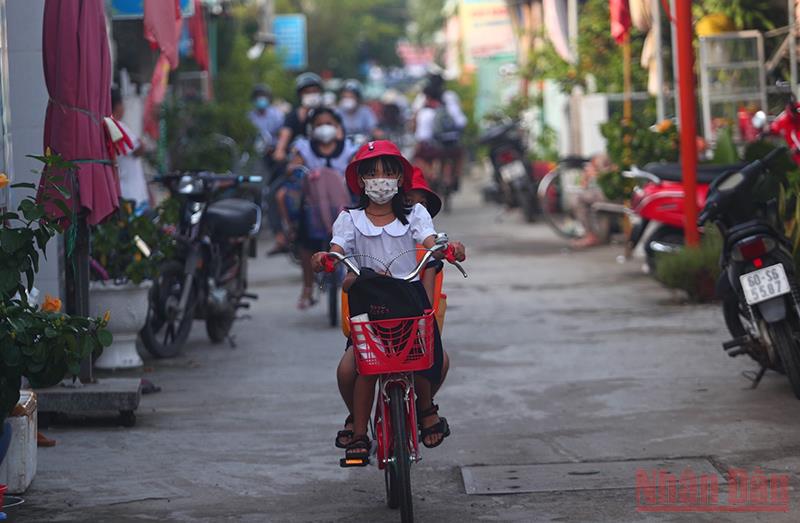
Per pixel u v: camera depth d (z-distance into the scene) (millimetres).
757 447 18125
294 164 32312
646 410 20719
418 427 15438
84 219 21172
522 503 15922
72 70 20250
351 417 15812
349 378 15305
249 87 59844
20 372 15516
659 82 40906
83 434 20062
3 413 15633
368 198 15680
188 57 50500
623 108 47125
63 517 15602
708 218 21062
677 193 33375
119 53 39219
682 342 26688
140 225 25031
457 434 19609
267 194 46062
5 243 15891
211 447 19125
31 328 15523
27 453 16625
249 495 16562
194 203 27844
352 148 32406
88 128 20438
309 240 32625
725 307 22156
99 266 24938
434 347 14930
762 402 20828
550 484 16703
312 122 32344
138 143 31031
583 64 51219
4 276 15992
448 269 41625
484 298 34625
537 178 57438
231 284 29359
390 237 15500
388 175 15312
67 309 21875
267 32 88625
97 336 16375
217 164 49969
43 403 20078
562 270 40125
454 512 15633
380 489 16812
